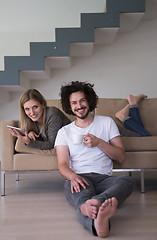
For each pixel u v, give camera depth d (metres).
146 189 2.33
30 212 1.76
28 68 3.31
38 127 2.28
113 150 1.86
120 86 4.07
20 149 2.23
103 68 4.05
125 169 2.23
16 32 3.97
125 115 2.76
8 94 3.96
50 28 3.98
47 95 4.04
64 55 3.30
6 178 2.93
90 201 1.36
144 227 1.46
